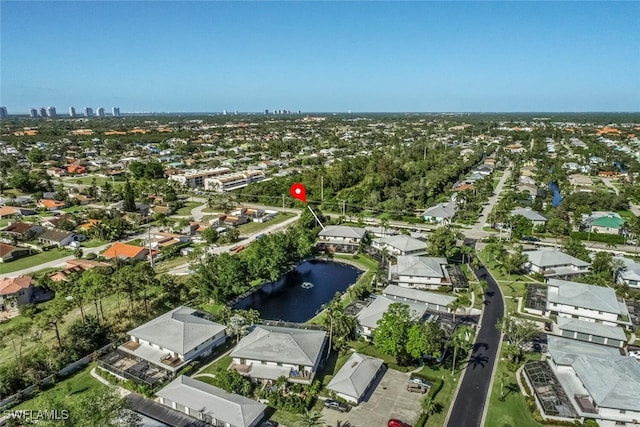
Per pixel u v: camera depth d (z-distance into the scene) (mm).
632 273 104812
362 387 65250
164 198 198000
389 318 73938
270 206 198750
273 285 113000
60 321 80688
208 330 79188
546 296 96875
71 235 141375
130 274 92938
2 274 114812
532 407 62844
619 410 59531
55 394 66188
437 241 123312
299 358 70438
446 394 66438
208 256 113875
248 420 58156
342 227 141250
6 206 184125
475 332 85062
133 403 64562
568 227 145875
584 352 72000
